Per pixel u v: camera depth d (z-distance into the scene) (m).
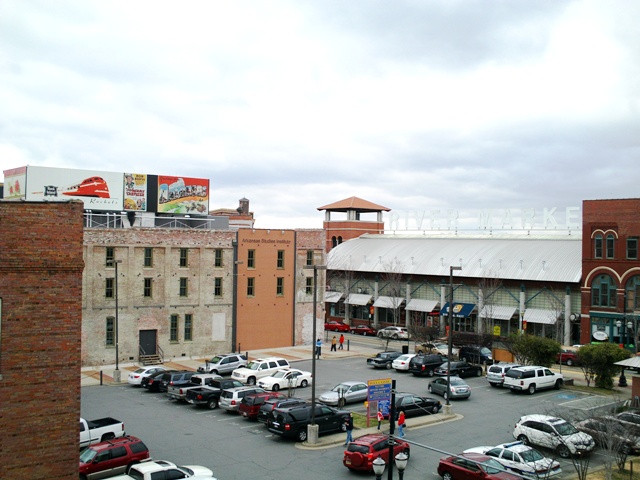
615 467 30.72
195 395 41.44
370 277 94.00
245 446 33.31
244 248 66.81
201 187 69.56
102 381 50.47
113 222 63.50
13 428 17.11
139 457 28.53
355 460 28.94
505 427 38.16
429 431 37.12
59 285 17.64
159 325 60.69
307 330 72.19
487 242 91.06
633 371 61.50
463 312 81.00
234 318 66.06
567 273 74.00
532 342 56.28
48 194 59.72
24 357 17.25
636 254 67.81
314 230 72.44
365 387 45.06
